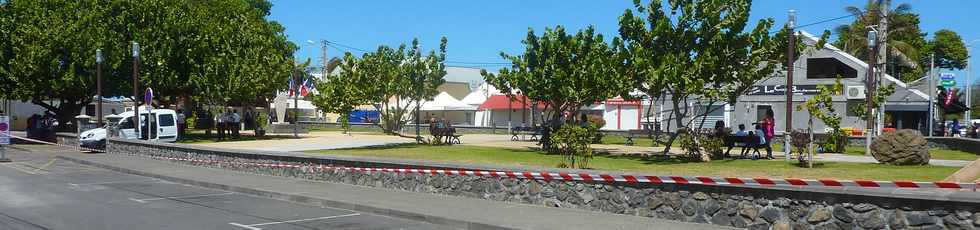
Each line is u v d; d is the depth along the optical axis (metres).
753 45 21.77
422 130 50.53
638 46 21.61
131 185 16.95
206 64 37.56
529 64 27.17
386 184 14.98
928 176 15.89
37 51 34.81
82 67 36.38
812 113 18.98
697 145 21.70
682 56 21.22
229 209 12.70
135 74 29.33
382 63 29.22
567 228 9.96
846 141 27.20
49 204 13.18
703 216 10.12
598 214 11.09
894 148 19.55
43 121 36.25
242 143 33.47
